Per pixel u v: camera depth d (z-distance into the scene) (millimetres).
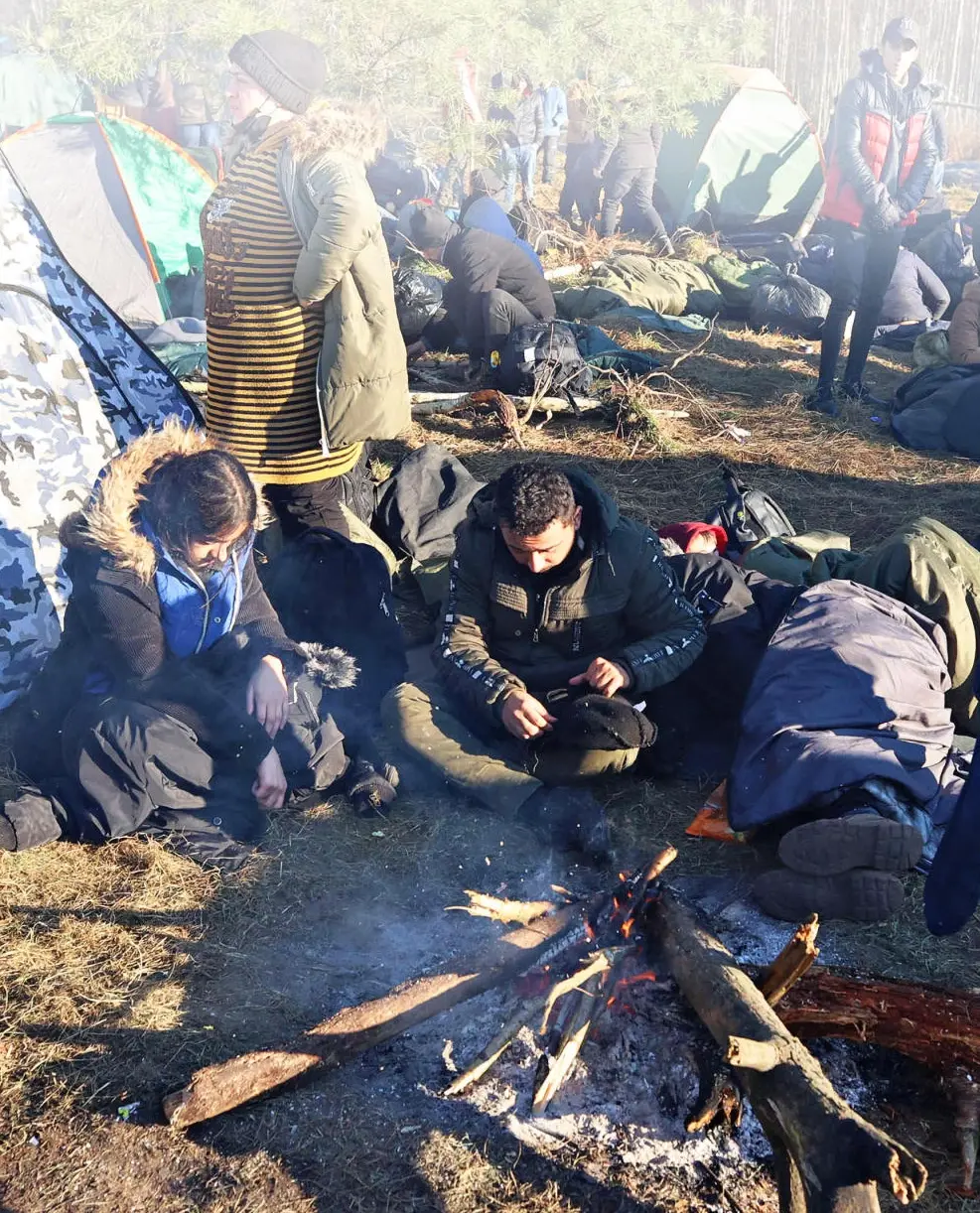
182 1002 2824
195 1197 2342
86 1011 2783
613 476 6273
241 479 3223
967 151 17000
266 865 3346
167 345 7328
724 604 3918
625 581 3551
